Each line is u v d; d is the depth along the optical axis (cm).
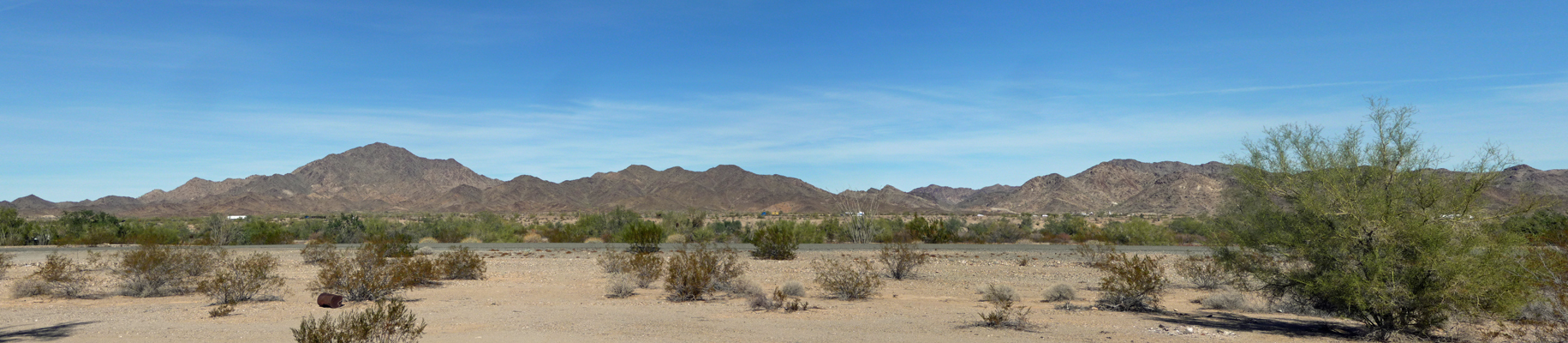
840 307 1716
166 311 1556
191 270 2364
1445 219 1114
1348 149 1194
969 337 1233
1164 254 3603
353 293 1858
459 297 1980
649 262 2398
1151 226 5503
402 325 995
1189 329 1309
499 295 2033
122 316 1484
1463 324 1227
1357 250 1169
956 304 1791
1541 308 1237
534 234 6550
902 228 6231
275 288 2077
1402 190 1139
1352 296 1125
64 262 2202
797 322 1436
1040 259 3466
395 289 1977
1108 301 1764
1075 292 2036
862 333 1284
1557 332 1102
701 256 2198
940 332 1296
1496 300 1073
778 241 3484
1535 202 1093
